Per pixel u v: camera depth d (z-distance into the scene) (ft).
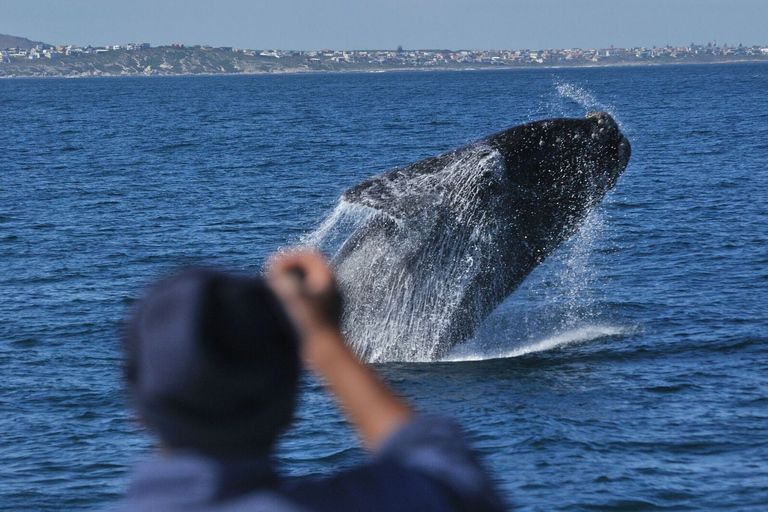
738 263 284.20
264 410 26.78
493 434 145.89
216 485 26.30
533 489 124.06
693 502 119.24
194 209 421.18
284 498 26.21
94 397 169.27
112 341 209.26
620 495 121.39
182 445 26.78
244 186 510.99
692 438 142.31
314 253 29.07
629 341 204.13
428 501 26.35
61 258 309.01
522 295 252.42
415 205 166.81
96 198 460.14
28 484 130.31
